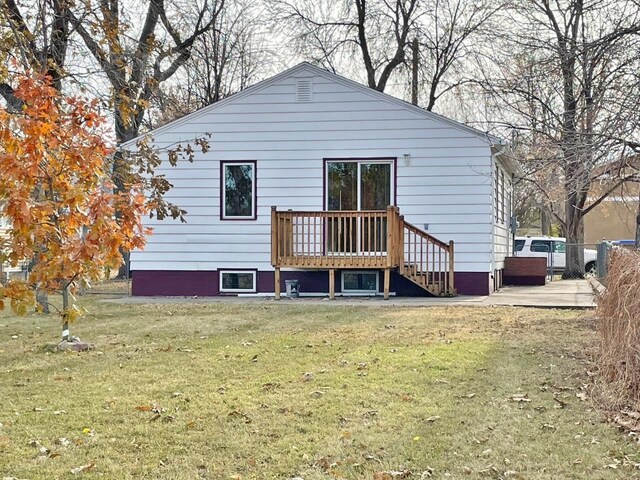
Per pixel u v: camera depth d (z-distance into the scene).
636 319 5.36
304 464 4.28
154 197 12.19
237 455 4.45
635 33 8.84
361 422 5.10
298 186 15.67
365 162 15.46
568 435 4.74
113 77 13.02
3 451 4.54
